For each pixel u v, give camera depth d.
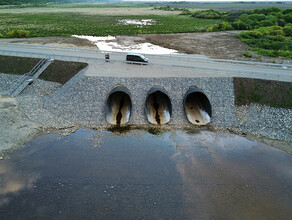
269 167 20.59
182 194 17.45
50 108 28.64
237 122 26.97
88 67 34.31
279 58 44.19
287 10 92.19
